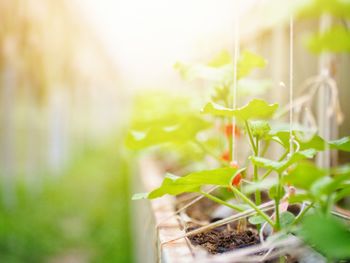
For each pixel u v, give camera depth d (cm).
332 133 179
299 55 221
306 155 79
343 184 77
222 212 143
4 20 457
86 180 949
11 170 659
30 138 845
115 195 795
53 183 866
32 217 595
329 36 69
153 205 153
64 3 509
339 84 202
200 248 101
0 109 655
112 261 486
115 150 1495
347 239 63
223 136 204
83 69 1014
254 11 191
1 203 626
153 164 326
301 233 78
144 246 228
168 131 151
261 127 106
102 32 695
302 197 83
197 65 144
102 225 606
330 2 58
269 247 91
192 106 207
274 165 82
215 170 91
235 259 87
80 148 1473
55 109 944
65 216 664
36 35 502
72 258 507
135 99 651
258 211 95
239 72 141
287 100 224
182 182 98
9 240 496
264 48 243
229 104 154
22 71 617
